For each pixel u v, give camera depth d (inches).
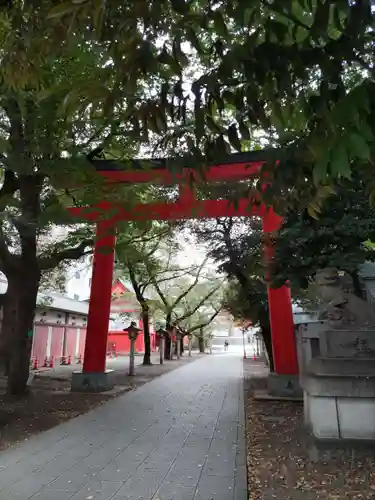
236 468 221.8
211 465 226.8
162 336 1088.2
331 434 242.1
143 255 744.3
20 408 394.3
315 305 449.1
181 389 552.7
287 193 134.3
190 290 1196.5
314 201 131.1
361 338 256.7
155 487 194.7
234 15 83.2
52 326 965.2
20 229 402.6
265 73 85.7
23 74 139.4
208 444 270.2
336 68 83.5
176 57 93.4
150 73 99.1
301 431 309.0
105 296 541.0
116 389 538.9
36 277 474.9
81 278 1790.1
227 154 105.7
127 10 94.3
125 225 442.3
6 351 698.2
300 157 108.3
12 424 330.3
